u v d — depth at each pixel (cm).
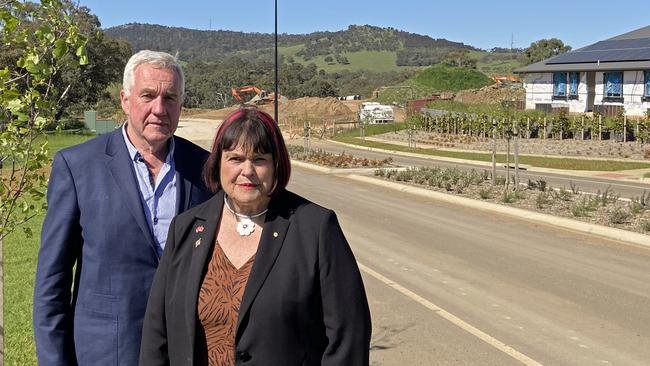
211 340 252
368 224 1366
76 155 314
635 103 4388
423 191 1888
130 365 305
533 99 5062
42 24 436
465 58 11725
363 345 257
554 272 945
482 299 802
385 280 893
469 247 1126
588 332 680
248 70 13625
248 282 248
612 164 2781
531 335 670
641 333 679
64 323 307
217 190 272
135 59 313
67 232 307
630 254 1073
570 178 2327
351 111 8444
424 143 4331
